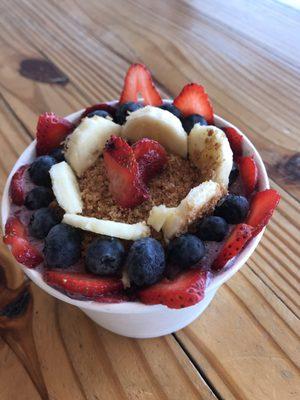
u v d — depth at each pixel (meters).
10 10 0.30
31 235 0.15
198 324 0.17
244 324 0.17
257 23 0.28
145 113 0.16
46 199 0.15
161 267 0.13
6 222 0.15
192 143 0.16
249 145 0.16
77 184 0.16
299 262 0.18
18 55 0.27
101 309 0.13
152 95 0.19
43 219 0.14
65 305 0.17
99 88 0.25
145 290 0.13
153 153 0.15
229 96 0.24
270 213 0.14
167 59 0.26
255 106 0.23
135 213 0.15
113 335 0.17
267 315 0.17
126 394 0.15
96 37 0.28
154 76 0.25
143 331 0.16
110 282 0.13
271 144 0.22
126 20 0.29
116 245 0.13
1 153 0.22
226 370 0.16
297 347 0.16
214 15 0.29
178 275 0.13
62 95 0.24
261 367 0.16
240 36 0.27
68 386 0.16
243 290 0.17
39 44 0.28
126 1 0.30
